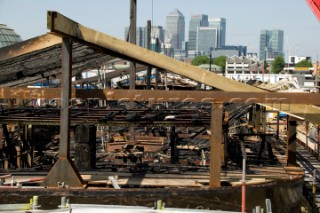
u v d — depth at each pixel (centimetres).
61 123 1024
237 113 1936
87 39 1042
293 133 1422
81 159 1304
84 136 1305
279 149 1856
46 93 1052
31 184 1103
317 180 1761
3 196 1001
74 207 690
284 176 1257
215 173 1067
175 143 1722
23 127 1753
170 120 1375
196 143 1900
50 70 1573
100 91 1061
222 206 1062
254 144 1855
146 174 1230
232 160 1514
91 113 1501
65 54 1013
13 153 1652
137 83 3541
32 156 1770
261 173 1291
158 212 672
